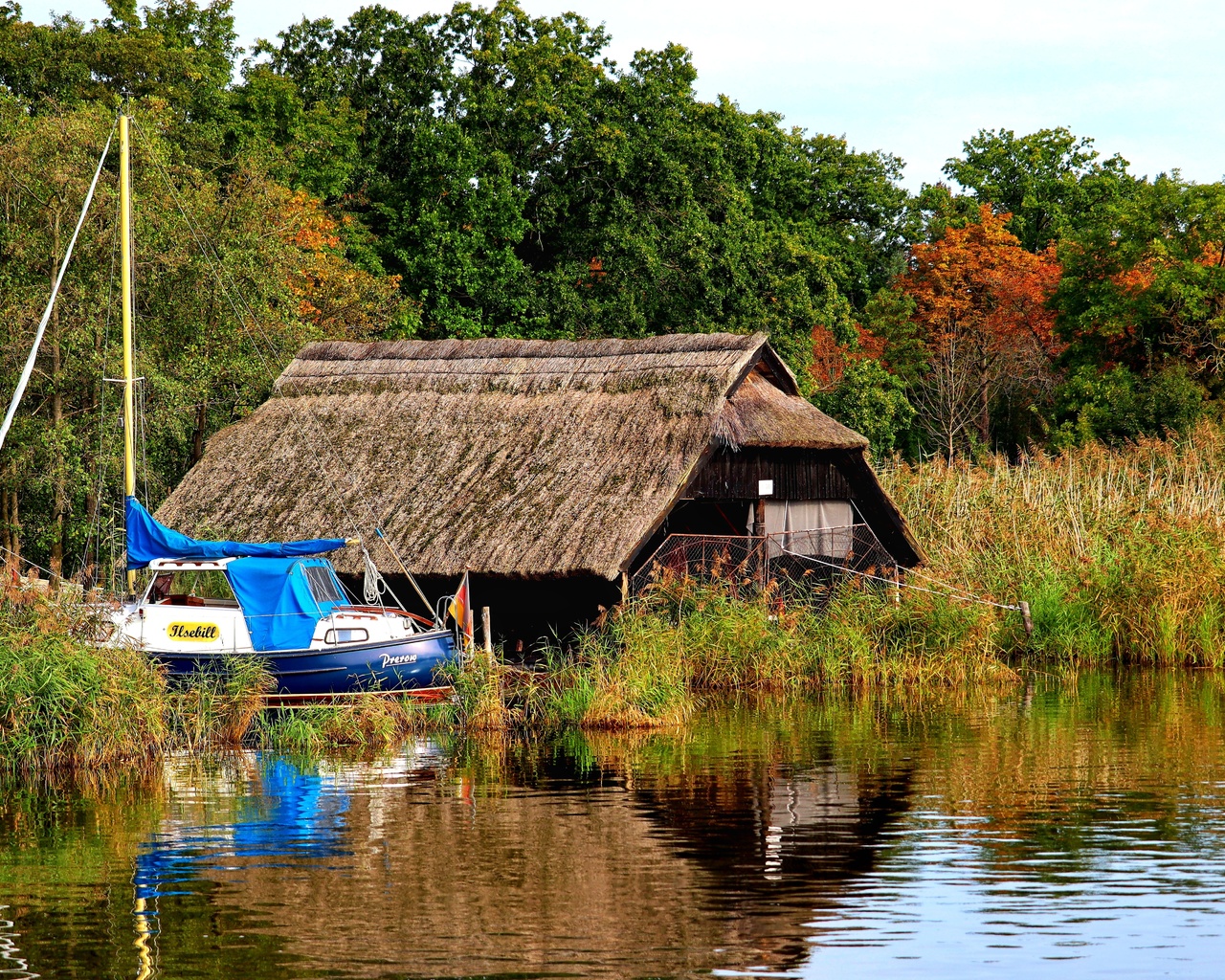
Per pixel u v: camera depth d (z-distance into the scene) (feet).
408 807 69.72
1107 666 123.13
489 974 45.85
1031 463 164.04
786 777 76.28
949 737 88.63
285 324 152.25
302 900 54.08
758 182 257.14
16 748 80.53
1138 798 70.33
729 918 51.39
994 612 123.13
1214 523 132.05
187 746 88.28
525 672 103.09
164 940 49.62
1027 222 298.76
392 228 211.00
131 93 192.34
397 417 128.36
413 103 226.99
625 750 85.51
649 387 121.19
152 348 142.82
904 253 304.50
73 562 150.41
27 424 139.95
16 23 189.78
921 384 252.42
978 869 57.67
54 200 139.23
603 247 202.08
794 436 123.54
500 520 114.21
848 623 116.88
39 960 47.70
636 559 121.60
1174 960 46.65
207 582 103.09
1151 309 231.50
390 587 118.01
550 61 218.59
